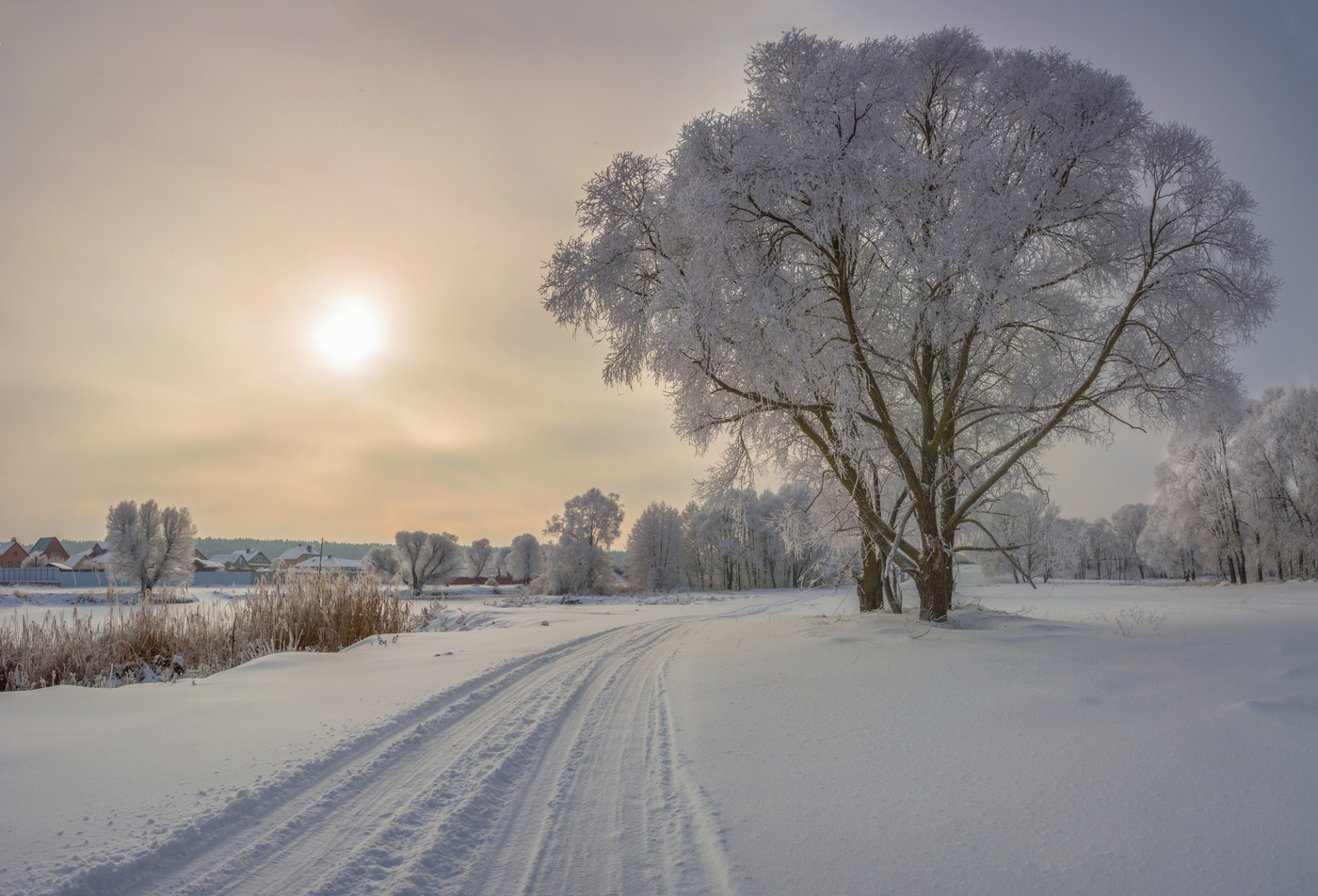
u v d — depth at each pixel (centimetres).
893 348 1244
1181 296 1073
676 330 986
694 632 1324
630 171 1176
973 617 1208
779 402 1085
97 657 930
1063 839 310
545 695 672
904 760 431
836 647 910
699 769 431
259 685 695
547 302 1227
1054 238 1128
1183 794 351
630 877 283
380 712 563
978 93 1116
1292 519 4228
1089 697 548
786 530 1552
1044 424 1181
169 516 5766
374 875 280
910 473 1134
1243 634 889
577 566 6309
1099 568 9912
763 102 1098
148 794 357
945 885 270
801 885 272
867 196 963
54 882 254
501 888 273
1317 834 298
